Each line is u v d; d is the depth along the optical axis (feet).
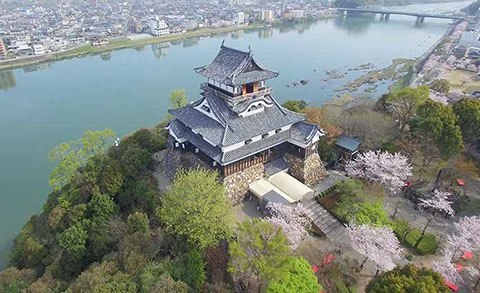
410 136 172.96
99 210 140.67
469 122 162.71
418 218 141.08
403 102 185.88
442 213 142.10
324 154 168.45
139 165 158.20
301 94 391.65
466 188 156.46
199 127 139.64
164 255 117.50
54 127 315.58
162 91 404.16
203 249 113.39
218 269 110.01
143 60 558.15
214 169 140.36
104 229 133.59
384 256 108.47
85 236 133.90
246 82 134.82
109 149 186.29
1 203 214.90
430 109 163.32
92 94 402.11
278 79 444.14
